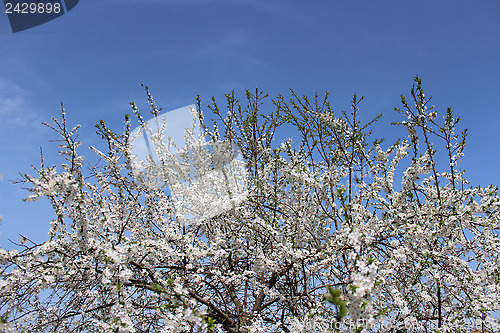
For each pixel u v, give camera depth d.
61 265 3.36
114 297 3.34
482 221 4.36
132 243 3.48
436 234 4.39
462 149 4.49
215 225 5.28
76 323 3.76
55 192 3.36
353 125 5.38
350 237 2.97
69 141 3.92
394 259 3.77
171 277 4.11
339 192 4.50
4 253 3.32
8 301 3.40
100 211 4.01
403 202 4.60
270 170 5.64
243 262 5.38
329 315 3.86
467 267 4.08
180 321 3.24
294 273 4.67
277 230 4.98
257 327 3.92
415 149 4.65
